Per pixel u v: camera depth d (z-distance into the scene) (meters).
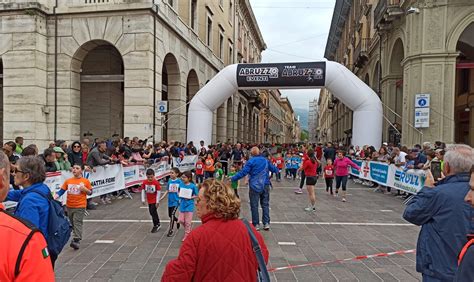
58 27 17.61
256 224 7.61
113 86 20.66
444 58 15.66
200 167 14.51
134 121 16.97
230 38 38.78
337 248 6.29
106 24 17.20
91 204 9.66
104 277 4.85
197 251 2.20
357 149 17.83
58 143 10.03
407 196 11.78
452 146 2.84
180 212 6.88
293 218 8.84
